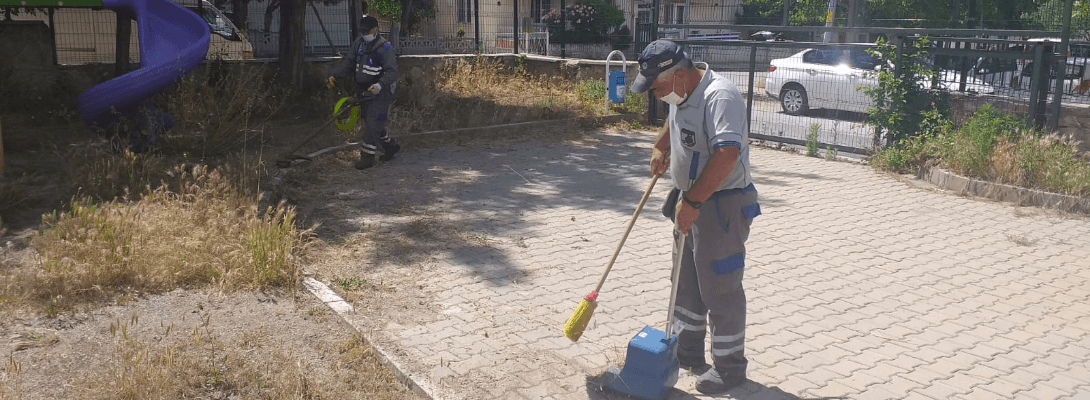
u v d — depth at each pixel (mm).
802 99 11742
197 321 4766
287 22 12906
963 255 6637
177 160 8648
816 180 9547
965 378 4344
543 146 11367
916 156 9867
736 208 3865
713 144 3664
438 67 16344
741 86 12438
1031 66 9766
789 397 4086
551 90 16344
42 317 4656
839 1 21016
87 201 6484
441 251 6402
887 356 4629
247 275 5328
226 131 9414
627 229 4090
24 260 5441
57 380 3973
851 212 8023
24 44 11500
